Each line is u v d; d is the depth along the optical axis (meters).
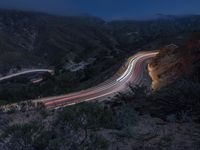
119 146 7.07
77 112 6.50
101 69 95.94
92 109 7.07
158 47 102.56
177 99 11.70
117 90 46.91
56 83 82.12
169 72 37.62
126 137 7.86
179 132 8.30
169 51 53.44
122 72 63.59
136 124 9.42
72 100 38.56
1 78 189.62
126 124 8.73
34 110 15.29
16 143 5.52
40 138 5.58
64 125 6.33
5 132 5.67
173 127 8.97
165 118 10.59
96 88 50.28
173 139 7.56
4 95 61.81
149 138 7.78
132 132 8.15
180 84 13.34
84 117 6.52
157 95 13.23
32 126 5.70
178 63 33.53
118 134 7.95
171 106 11.61
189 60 27.08
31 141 5.48
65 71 140.62
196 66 19.70
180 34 110.88
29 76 196.62
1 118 11.83
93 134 6.14
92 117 6.66
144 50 102.38
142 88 16.59
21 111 15.48
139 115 11.57
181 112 10.96
